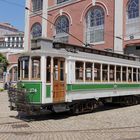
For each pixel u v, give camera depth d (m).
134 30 30.73
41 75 13.80
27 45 46.00
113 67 18.45
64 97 14.82
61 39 39.75
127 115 15.82
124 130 11.57
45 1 42.53
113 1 32.88
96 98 16.95
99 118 14.75
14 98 14.55
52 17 41.25
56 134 10.73
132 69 20.64
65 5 39.03
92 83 16.62
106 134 10.79
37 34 44.56
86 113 16.70
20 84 14.50
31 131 11.23
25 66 14.41
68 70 15.07
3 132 10.95
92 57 16.67
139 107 20.00
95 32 35.00
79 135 10.58
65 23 39.19
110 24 33.09
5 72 44.59
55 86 14.34
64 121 13.79
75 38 35.81
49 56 14.12
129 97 20.92
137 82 21.28
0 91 37.44
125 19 31.56
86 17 36.19
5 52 50.03
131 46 30.94
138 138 10.12
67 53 15.09
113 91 18.45
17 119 14.26
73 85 15.30
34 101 13.80
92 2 35.19
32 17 45.47
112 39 32.81
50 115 15.75
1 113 16.31
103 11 34.00
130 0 31.22
